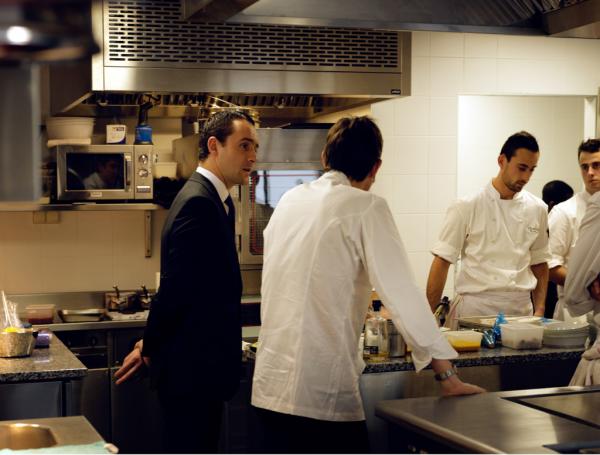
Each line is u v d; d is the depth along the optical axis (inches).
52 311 177.0
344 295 103.7
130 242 202.1
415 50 210.5
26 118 51.1
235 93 162.7
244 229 183.5
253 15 113.7
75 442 79.0
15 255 195.2
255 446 145.2
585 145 182.9
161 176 192.4
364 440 106.3
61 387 121.3
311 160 185.8
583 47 222.5
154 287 203.6
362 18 115.0
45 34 44.4
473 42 214.1
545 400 86.7
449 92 213.3
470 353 125.3
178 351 120.1
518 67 217.8
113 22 154.6
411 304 101.3
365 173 109.3
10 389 119.2
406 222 211.6
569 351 127.3
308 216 106.3
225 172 126.7
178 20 157.8
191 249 119.0
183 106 190.4
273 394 106.3
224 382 121.2
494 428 74.4
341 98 190.2
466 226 164.2
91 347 171.6
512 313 163.0
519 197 165.2
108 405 171.3
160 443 173.8
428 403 85.0
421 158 212.1
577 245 127.8
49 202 182.5
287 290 106.3
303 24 114.3
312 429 103.6
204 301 119.8
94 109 195.9
